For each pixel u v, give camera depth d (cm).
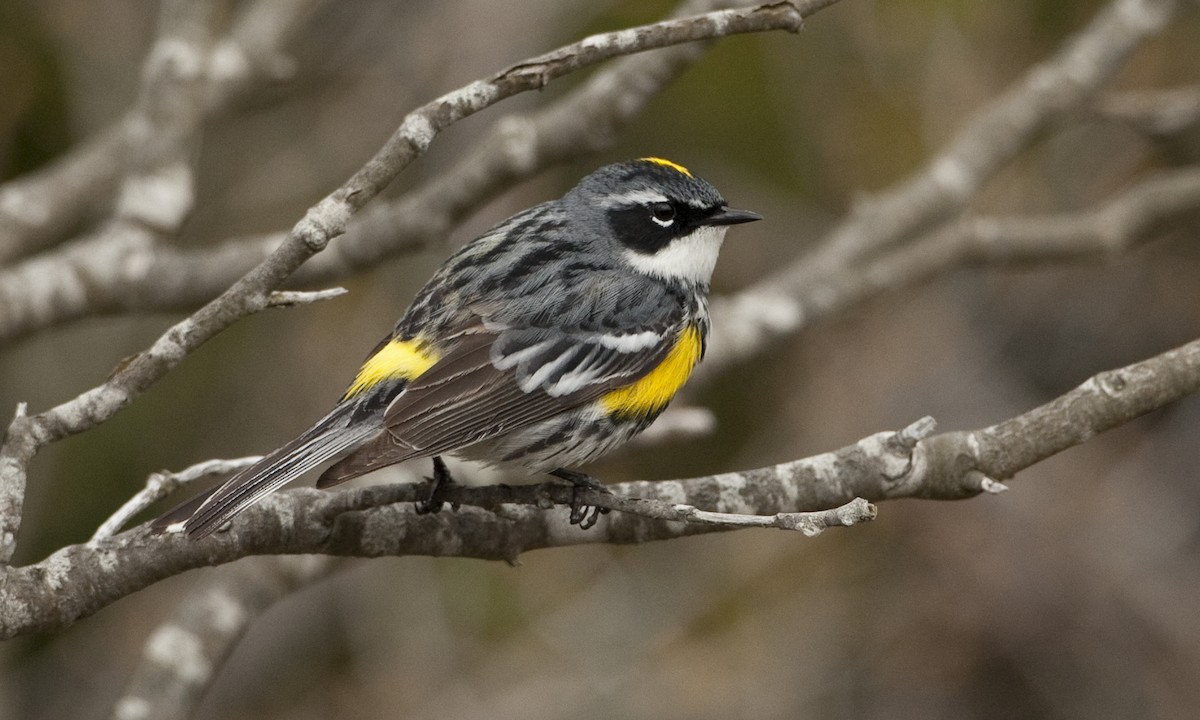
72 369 1382
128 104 1427
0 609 605
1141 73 1520
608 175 862
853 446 724
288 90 1448
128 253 1032
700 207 867
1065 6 1479
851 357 1505
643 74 993
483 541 709
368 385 763
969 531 1477
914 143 1492
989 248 1179
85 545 631
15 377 1375
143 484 1411
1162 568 1476
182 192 1069
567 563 1474
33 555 1385
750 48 1495
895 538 1492
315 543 675
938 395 1479
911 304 1503
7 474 600
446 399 759
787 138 1520
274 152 1473
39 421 606
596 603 1451
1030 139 1216
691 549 1505
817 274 1170
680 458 1516
